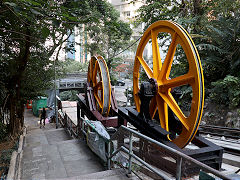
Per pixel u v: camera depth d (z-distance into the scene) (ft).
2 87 32.86
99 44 76.95
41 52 38.34
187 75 14.64
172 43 16.07
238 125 31.04
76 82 101.76
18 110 41.37
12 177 12.64
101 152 15.97
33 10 10.82
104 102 25.58
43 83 43.80
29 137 31.45
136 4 136.46
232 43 35.14
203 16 38.22
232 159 18.01
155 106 18.74
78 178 12.01
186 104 41.29
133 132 11.21
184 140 14.94
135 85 22.41
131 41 87.61
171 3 46.44
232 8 38.42
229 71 37.86
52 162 17.02
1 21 22.30
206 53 39.73
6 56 31.17
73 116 54.54
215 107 37.11
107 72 25.86
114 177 11.85
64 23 14.40
